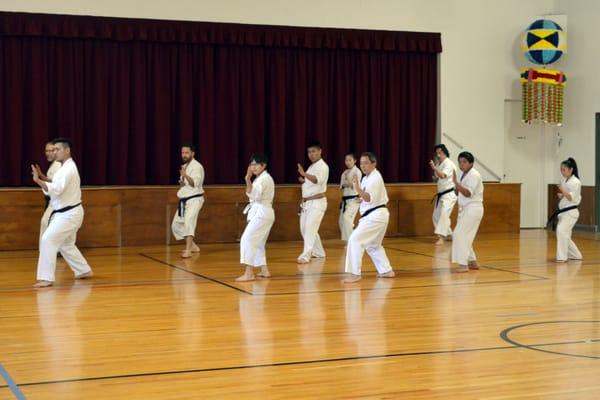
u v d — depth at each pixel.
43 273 8.12
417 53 14.30
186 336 5.90
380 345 5.63
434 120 14.47
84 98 12.45
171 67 12.84
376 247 8.89
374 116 14.04
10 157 12.06
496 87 14.84
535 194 15.27
